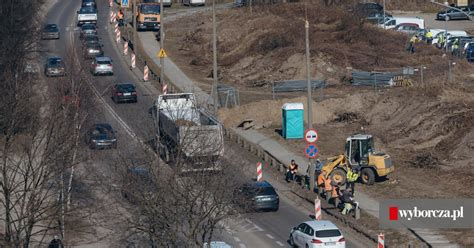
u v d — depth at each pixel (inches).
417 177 3117.6
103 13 7135.8
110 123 3708.2
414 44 5310.0
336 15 5885.8
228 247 2206.0
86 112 3070.9
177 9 7322.8
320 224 2349.9
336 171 2960.1
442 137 3533.5
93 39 5487.2
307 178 3102.9
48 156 2340.1
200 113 2999.5
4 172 2175.2
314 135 2955.2
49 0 7623.0
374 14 6309.1
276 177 3221.0
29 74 3688.5
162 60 4402.1
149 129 2672.2
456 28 6471.5
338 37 5438.0
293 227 2613.2
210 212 2064.5
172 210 2098.9
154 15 6422.2
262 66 5118.1
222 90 4493.1
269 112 4126.5
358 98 4156.0
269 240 2509.8
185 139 2202.3
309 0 6328.7
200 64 5452.8
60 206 2317.9
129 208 2401.6
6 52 3612.2
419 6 7298.2
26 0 4630.9
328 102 4170.8
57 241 2287.2
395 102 4018.2
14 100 2532.0
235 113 4153.5
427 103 3860.7
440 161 3292.3
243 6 6727.4
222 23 6092.5
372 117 3981.3
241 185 2561.5
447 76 4594.0
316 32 5536.4
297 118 3769.7
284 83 4682.6
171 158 2240.4
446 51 5344.5
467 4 7185.0
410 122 3740.2
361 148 3048.7
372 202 2844.5
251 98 4522.6
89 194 2689.5
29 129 2640.3
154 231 2052.2
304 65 4950.8
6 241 2108.8
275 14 6107.3
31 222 2116.1
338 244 2300.7
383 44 5359.3
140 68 5280.5
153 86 4768.7
